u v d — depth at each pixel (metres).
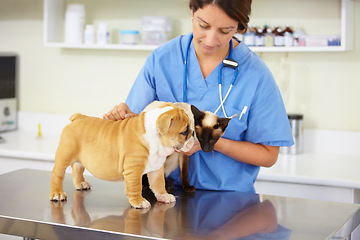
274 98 1.50
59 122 2.94
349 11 2.37
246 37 2.48
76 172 1.38
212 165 1.51
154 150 1.20
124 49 2.78
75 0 2.80
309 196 2.08
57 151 1.27
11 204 1.25
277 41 2.45
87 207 1.23
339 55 2.49
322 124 2.56
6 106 2.91
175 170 1.50
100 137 1.22
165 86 1.54
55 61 2.94
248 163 1.50
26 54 2.99
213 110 1.50
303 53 2.54
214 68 1.50
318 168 2.20
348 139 2.51
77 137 1.25
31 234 1.14
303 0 2.49
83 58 2.88
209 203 1.31
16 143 2.61
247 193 1.44
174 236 1.04
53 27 2.75
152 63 1.57
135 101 1.57
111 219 1.14
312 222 1.16
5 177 1.52
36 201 1.27
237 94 1.49
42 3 2.91
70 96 2.93
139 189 1.23
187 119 1.19
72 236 1.10
